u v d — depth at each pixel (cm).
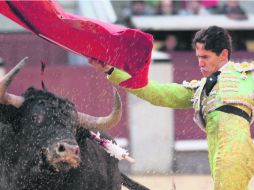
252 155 941
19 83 2305
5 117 1002
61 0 3041
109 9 3003
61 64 2595
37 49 2661
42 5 980
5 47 2653
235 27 2764
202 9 2931
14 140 1009
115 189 1168
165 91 1024
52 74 2319
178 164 2245
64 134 962
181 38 2730
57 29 998
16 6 986
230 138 941
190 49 2714
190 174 2214
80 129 1051
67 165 945
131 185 1224
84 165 1056
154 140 2253
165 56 2267
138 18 2808
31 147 980
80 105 2292
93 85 2300
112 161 1160
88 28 988
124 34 986
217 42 975
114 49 997
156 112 2259
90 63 1025
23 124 993
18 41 2658
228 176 930
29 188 1018
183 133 2280
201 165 2244
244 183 936
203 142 2278
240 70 973
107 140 1124
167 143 2250
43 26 998
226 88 962
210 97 980
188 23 2747
